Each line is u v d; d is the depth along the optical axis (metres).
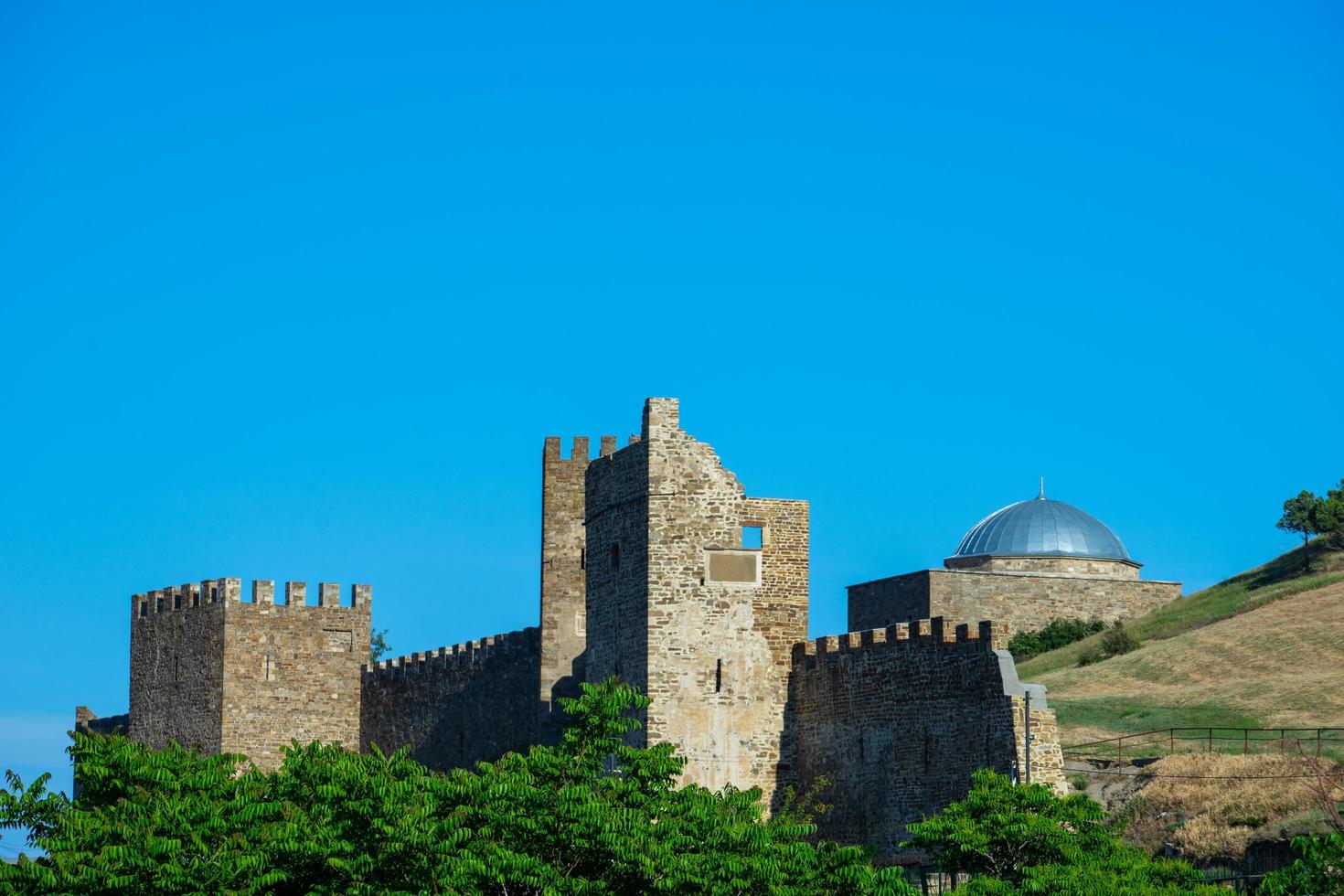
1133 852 70.56
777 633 93.38
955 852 70.06
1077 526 159.12
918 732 83.81
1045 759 77.62
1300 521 152.88
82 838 60.22
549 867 60.19
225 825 61.09
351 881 59.53
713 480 93.94
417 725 128.25
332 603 133.12
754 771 91.75
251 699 130.12
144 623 137.38
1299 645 122.88
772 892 60.59
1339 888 59.50
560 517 115.25
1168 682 122.94
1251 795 81.81
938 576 148.00
